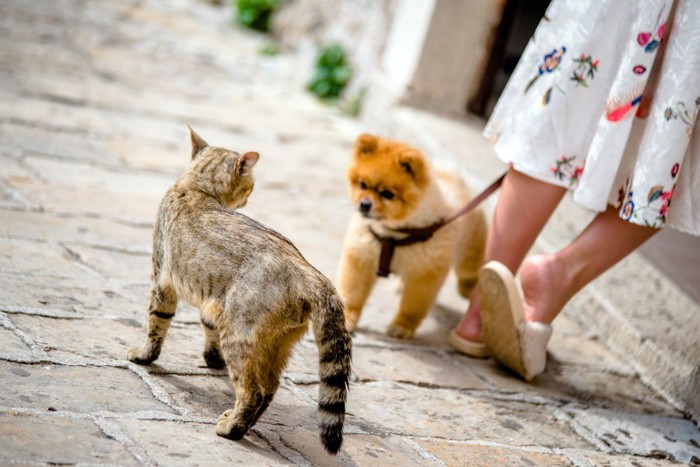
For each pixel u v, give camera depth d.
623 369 3.70
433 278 3.56
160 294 2.99
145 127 4.86
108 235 3.69
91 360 3.03
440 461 3.01
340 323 2.79
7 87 4.88
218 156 3.06
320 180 4.82
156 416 2.88
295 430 2.98
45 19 6.70
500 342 3.46
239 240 2.87
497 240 3.50
